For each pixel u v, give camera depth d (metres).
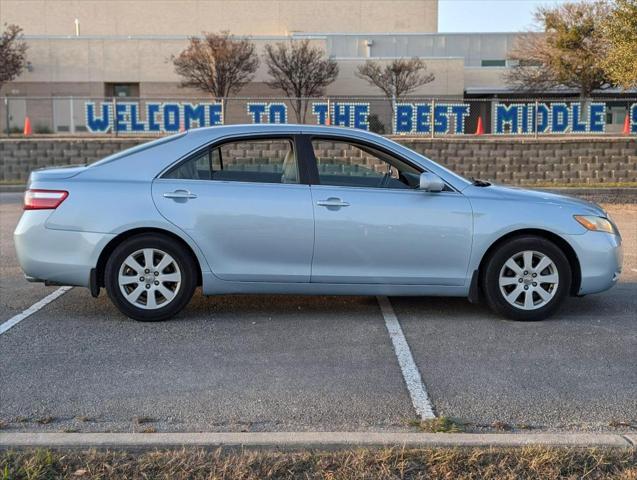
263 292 6.22
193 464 3.50
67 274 6.07
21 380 4.82
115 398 4.52
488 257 6.27
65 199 6.04
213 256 6.09
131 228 6.03
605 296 7.37
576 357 5.36
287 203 6.08
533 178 19.48
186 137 6.26
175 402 4.46
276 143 6.26
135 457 3.59
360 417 4.25
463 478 3.39
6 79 35.00
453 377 4.93
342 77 36.44
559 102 20.09
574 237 6.24
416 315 6.53
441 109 20.47
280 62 35.31
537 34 36.19
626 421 4.19
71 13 47.91
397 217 6.12
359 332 5.99
